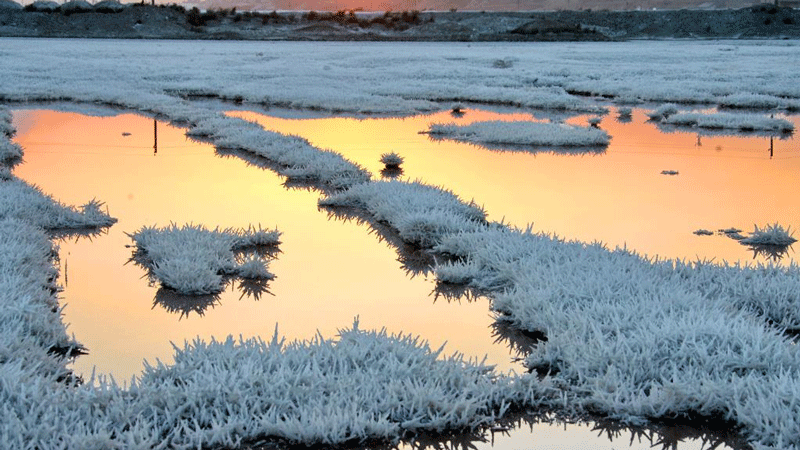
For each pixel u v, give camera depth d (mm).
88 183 11859
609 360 5102
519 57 50656
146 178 12352
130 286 7113
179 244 7914
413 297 6938
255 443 4320
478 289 7141
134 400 4539
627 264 7188
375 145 16344
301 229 9234
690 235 9047
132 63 41406
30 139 16516
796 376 4832
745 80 33188
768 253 8336
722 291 6605
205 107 23828
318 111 23125
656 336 5305
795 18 99062
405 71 38000
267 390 4641
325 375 4984
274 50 58500
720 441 4461
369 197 10406
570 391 4980
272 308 6621
